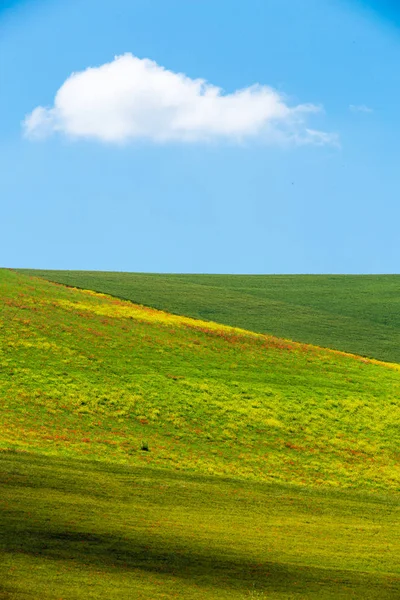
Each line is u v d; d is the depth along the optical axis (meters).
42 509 27.97
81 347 63.44
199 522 29.75
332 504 36.41
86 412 51.16
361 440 54.38
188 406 55.31
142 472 38.09
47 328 66.44
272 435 52.81
